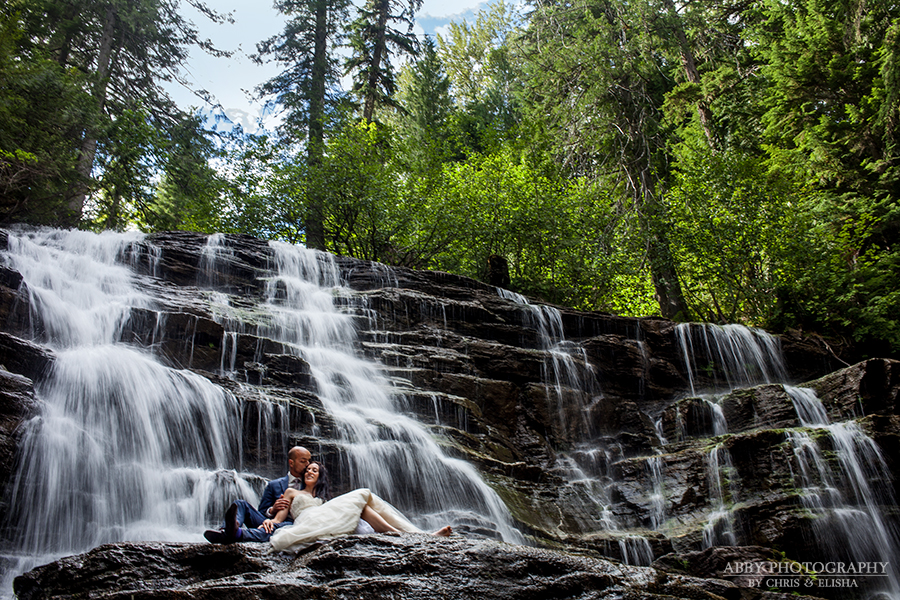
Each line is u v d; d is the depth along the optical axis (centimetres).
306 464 607
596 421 1312
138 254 1336
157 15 2423
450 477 952
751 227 1853
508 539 867
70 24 2227
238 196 1933
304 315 1278
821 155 2053
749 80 2447
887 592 941
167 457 840
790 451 1059
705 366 1517
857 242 1967
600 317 1557
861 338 1644
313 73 2786
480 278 1988
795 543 939
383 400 1116
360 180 1931
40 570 462
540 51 2495
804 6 2317
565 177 2367
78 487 743
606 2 2403
